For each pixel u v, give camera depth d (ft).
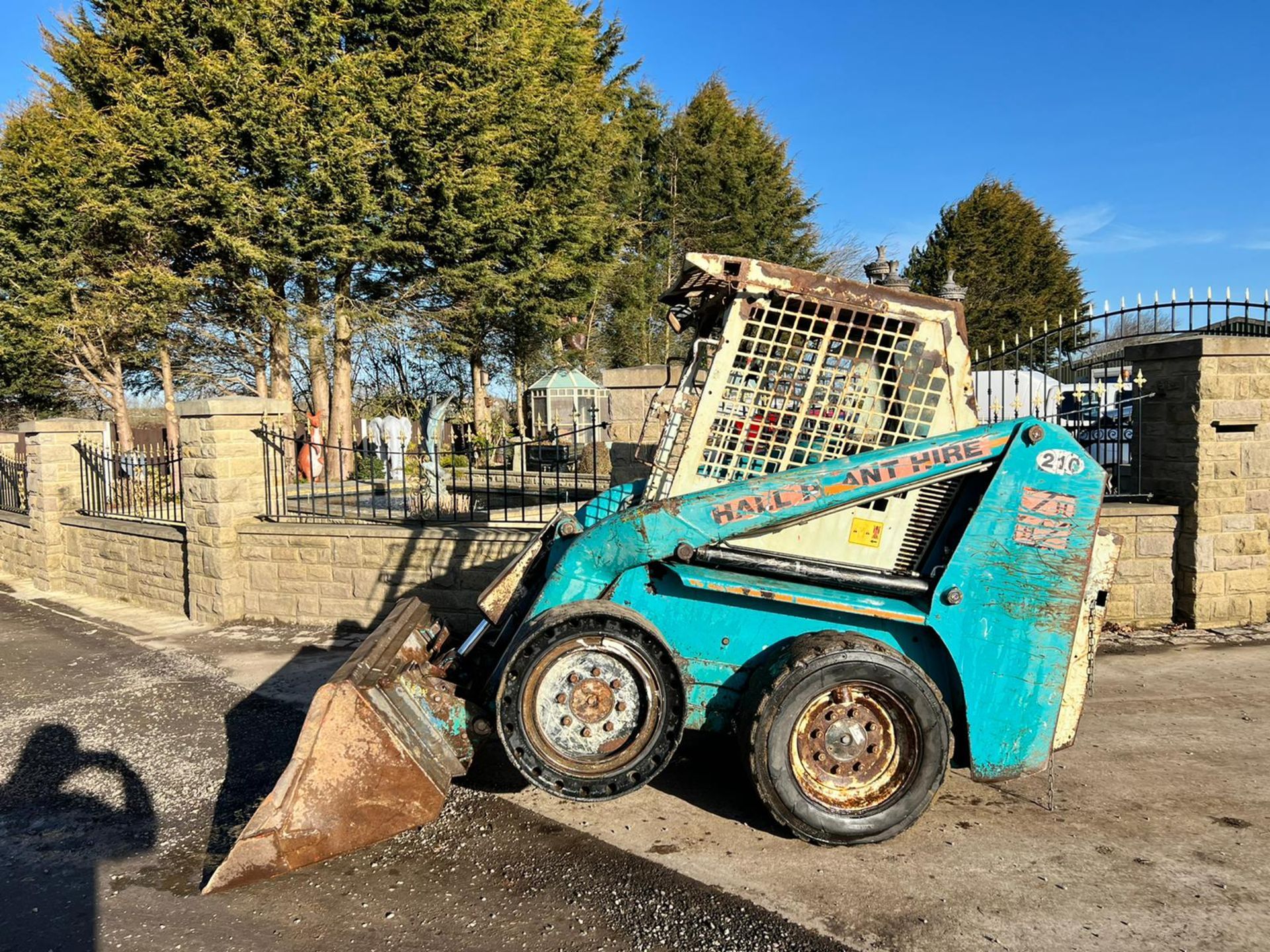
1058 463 12.21
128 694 20.84
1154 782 14.21
